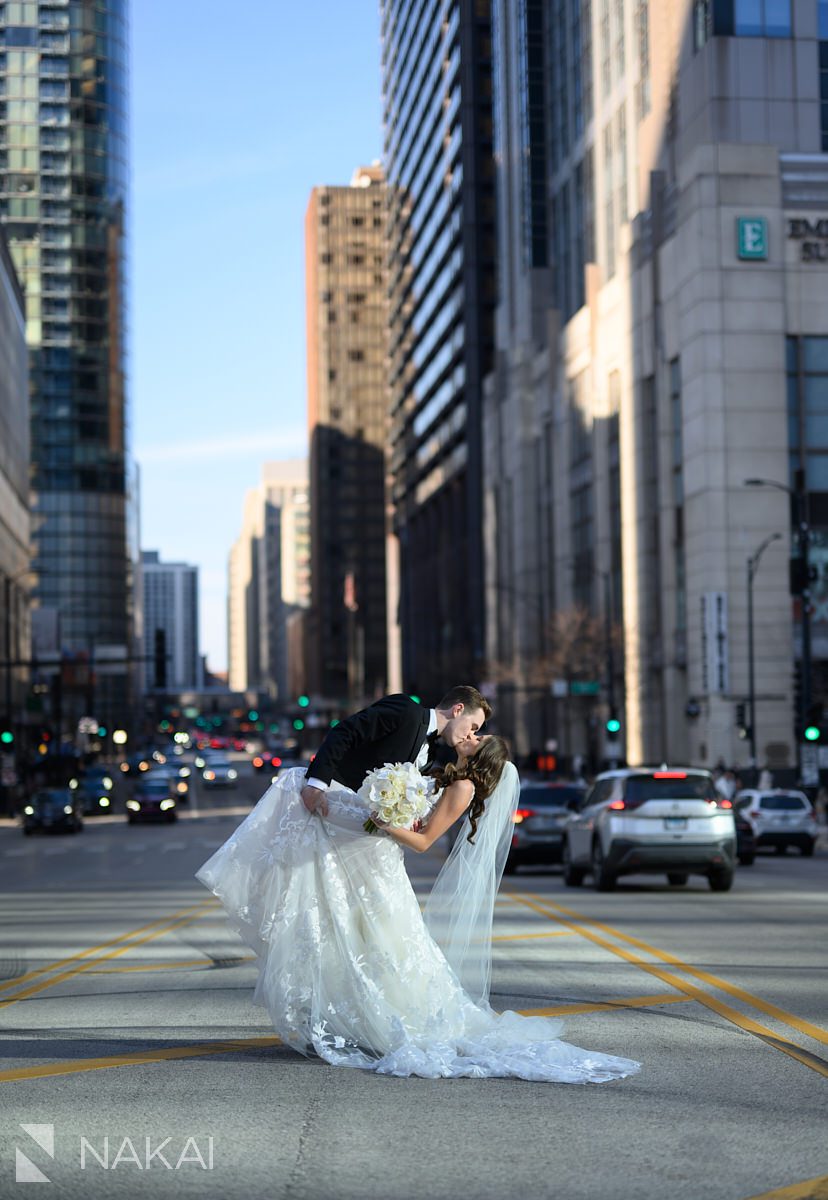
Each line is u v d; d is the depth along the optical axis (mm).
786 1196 5777
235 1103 7441
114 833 60531
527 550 94000
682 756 65438
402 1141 6668
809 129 64312
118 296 165625
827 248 62500
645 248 69188
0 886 28875
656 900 21391
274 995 8617
